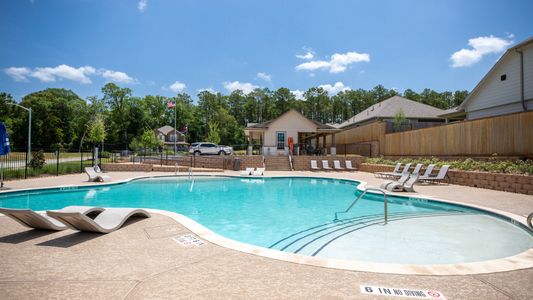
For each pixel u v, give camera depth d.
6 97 66.31
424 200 9.59
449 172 13.83
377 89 89.38
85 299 2.73
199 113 89.38
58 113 67.06
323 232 6.57
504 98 18.69
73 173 19.02
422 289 3.00
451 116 24.62
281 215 8.39
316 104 87.31
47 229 5.29
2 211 4.91
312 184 15.94
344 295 2.85
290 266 3.60
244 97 96.62
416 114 30.91
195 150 34.62
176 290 2.94
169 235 5.00
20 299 2.72
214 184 15.80
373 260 4.83
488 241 5.73
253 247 4.35
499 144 13.76
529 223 5.77
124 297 2.78
